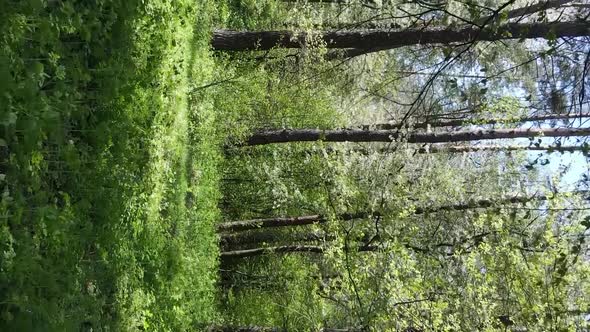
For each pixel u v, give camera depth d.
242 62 13.30
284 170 15.25
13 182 4.24
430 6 6.67
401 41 8.88
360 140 12.63
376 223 11.02
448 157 15.20
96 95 5.64
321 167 14.48
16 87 3.90
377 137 12.55
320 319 12.61
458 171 14.41
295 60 14.95
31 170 4.34
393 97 18.25
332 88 15.90
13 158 4.16
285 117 14.59
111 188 5.91
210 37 10.52
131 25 6.18
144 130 6.78
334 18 14.76
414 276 11.42
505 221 10.11
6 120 3.78
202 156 10.76
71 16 4.85
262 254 15.72
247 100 13.32
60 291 4.82
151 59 6.98
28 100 4.12
